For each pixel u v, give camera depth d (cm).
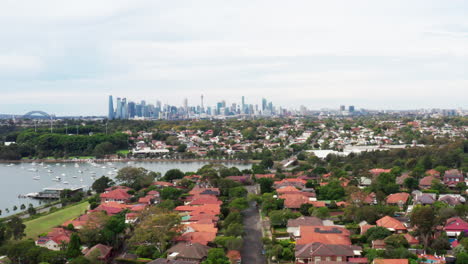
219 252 15188
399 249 14525
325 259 14950
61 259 15500
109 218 18500
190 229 18412
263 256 16400
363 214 19088
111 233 17412
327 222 19475
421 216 15788
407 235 16525
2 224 19538
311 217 19312
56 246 17550
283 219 19800
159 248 16925
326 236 16738
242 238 17950
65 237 17775
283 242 16962
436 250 15350
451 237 16962
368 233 16888
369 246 16388
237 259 15488
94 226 17600
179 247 16312
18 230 18600
